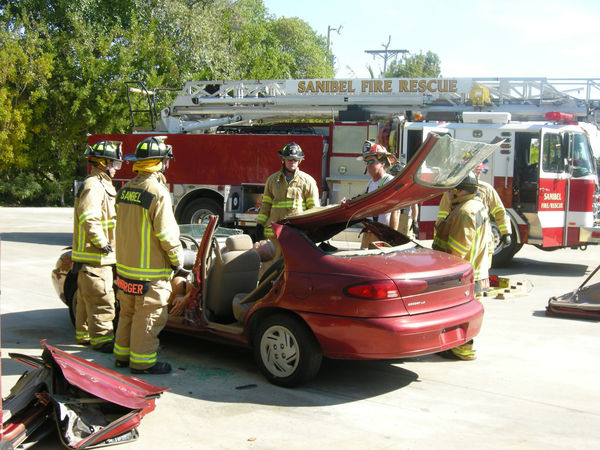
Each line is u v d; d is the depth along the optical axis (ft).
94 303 18.83
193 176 43.70
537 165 34.68
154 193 16.16
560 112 39.47
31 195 92.32
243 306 17.20
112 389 12.69
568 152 35.17
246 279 18.84
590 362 18.04
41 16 97.09
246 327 16.69
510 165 35.32
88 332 19.60
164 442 12.45
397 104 44.93
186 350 19.29
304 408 14.37
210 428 13.17
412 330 14.26
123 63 91.71
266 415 13.93
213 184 43.04
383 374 16.98
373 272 14.47
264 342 16.08
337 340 14.57
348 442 12.51
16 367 17.06
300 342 15.23
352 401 14.88
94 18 98.53
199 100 51.08
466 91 43.11
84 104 92.22
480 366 17.69
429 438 12.73
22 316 23.57
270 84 49.42
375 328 14.17
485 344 19.93
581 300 24.04
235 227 43.06
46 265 35.53
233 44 113.29
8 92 86.74
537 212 34.86
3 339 20.29
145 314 16.55
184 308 18.16
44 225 59.77
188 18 98.53
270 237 23.39
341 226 18.34
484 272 19.63
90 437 11.81
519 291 28.09
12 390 12.98
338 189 39.78
